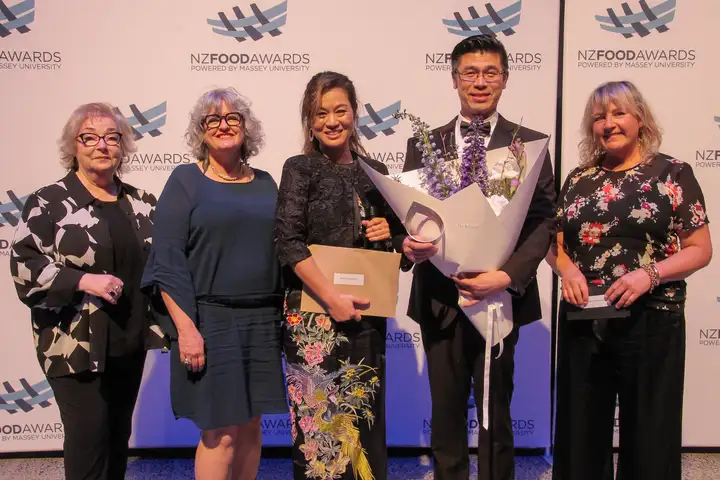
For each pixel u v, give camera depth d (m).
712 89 2.76
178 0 2.72
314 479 1.83
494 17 2.74
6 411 2.81
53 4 2.69
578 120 2.78
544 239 1.83
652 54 2.75
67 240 1.83
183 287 1.79
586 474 2.06
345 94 1.81
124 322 1.92
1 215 2.73
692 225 1.89
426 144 1.77
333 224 1.79
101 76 2.73
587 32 2.74
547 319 2.88
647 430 1.94
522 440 2.91
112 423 2.00
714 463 2.74
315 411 1.82
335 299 1.75
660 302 1.91
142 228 2.02
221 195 1.89
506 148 1.77
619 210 1.91
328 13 2.74
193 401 1.83
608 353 1.99
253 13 2.74
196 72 2.75
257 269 1.89
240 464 2.08
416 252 1.73
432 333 1.95
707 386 2.85
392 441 2.91
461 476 1.97
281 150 2.79
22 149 2.72
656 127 1.96
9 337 2.78
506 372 1.91
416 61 2.76
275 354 1.93
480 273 1.79
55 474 2.65
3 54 2.69
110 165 1.93
